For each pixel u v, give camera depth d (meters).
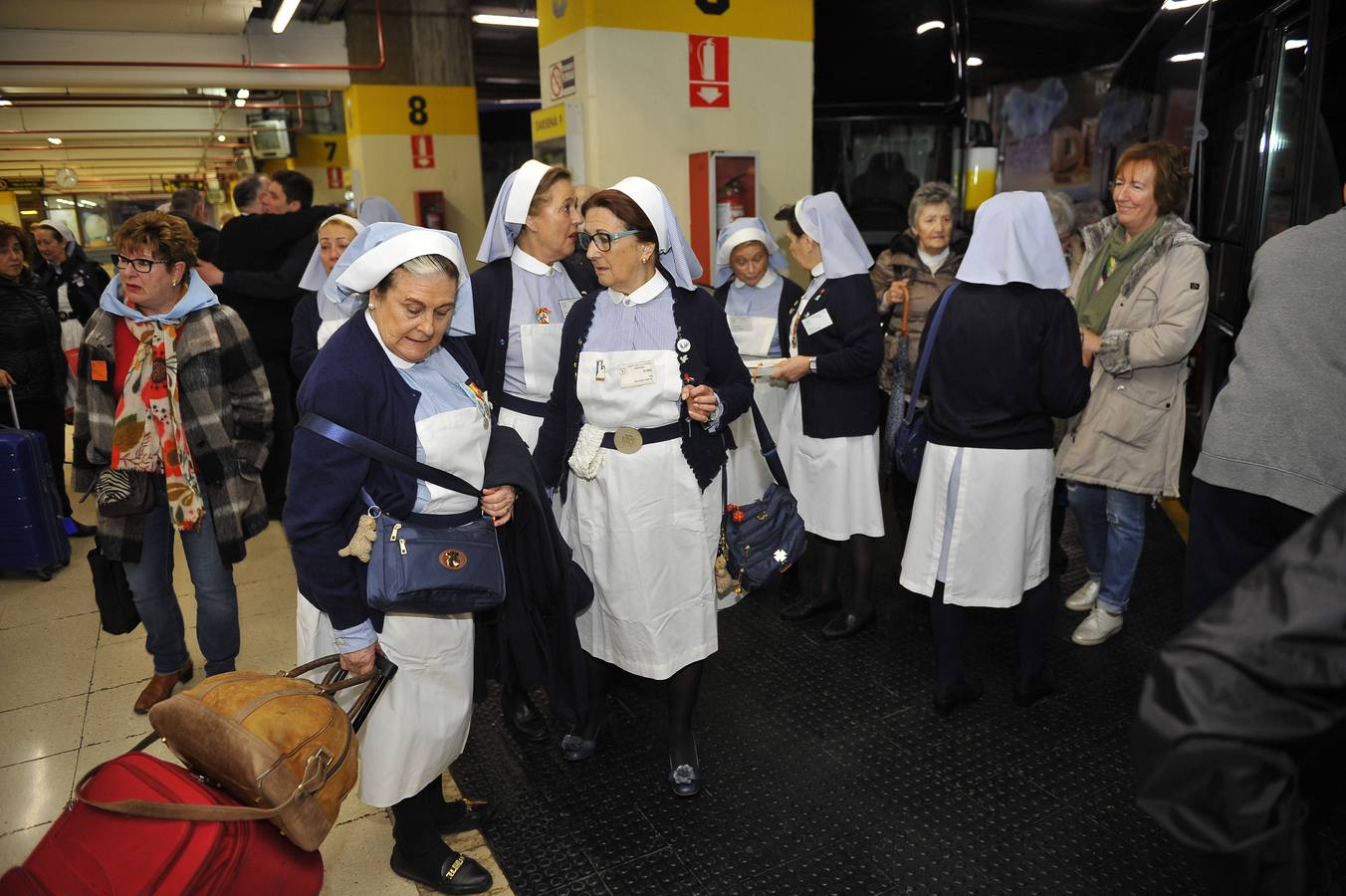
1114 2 9.48
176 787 1.51
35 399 4.55
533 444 2.72
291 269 4.54
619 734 2.87
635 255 2.31
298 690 1.65
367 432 1.79
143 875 1.39
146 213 2.59
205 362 2.67
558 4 4.95
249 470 2.80
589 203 2.30
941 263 3.69
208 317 2.71
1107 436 3.06
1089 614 3.38
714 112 5.03
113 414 2.72
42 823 2.50
